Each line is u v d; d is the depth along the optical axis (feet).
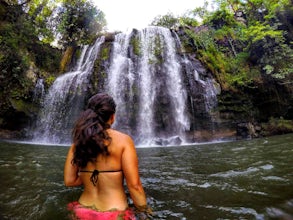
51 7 54.65
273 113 45.88
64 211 6.53
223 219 5.88
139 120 41.11
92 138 5.73
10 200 7.61
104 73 42.88
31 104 39.09
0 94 36.19
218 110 41.96
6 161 14.89
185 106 42.16
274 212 6.17
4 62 37.32
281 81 47.57
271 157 14.49
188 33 49.52
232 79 44.73
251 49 50.60
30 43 43.73
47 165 13.87
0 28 40.37
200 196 7.75
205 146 26.73
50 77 43.21
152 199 7.57
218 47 52.70
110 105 6.24
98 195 5.92
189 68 44.01
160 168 12.90
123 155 5.98
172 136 40.75
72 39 53.21
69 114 40.88
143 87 43.21
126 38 47.91
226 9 63.57
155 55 45.88
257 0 60.44
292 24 56.70
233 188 8.43
